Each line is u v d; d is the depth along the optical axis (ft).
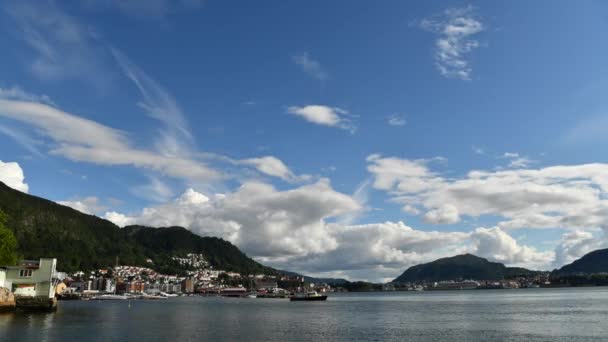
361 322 404.36
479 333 306.96
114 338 262.88
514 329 331.36
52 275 419.74
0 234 392.06
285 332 316.81
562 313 491.31
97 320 384.68
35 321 336.90
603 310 528.63
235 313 551.59
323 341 268.62
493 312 530.27
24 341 238.89
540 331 315.99
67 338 253.03
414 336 293.64
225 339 272.92
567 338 278.26
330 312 573.74
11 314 378.53
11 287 409.69
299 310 636.48
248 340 269.03
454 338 282.77
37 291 413.59
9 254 397.19
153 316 467.93
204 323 386.73
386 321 414.41
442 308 648.38
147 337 273.33
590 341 264.52
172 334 293.64
